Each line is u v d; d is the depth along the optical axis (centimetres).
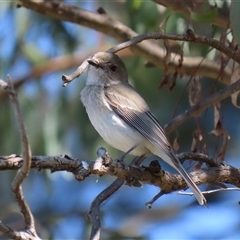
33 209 1449
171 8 1062
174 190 832
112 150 1361
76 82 1372
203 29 1003
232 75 1002
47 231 1307
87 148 1359
